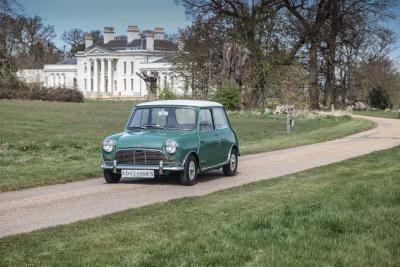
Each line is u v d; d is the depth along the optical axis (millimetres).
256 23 56406
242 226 7719
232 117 46438
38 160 16281
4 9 29453
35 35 90312
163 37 133625
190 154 12617
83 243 6949
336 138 27812
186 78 58594
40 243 6969
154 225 8008
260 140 25969
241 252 6426
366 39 69062
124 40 136875
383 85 86750
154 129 13188
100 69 132750
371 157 18094
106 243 6953
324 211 8625
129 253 6488
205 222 8227
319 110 58844
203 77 58469
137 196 10984
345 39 64938
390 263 6160
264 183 12492
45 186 12266
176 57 64250
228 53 56219
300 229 7512
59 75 137250
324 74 68562
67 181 12992
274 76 55406
